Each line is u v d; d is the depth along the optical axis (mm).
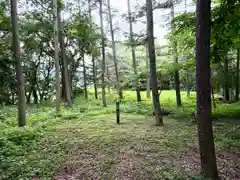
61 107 16719
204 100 4172
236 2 7672
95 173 4949
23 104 9672
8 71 6703
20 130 8250
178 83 15820
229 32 7918
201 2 3938
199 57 4066
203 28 3969
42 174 4938
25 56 19812
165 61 14367
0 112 12727
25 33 17547
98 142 7336
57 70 14414
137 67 19844
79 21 18625
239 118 10719
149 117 12367
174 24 10109
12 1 9016
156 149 6492
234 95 17641
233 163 5316
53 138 7949
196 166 5156
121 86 21062
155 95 9992
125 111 14586
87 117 12750
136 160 5664
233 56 16266
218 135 7789
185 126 9602
